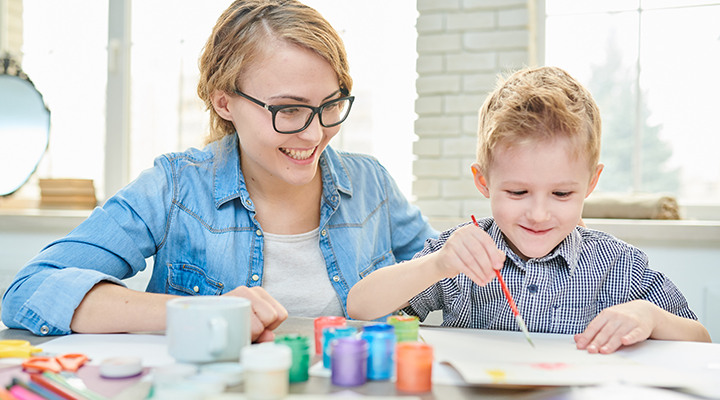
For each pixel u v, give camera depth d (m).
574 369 0.63
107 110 2.88
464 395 0.56
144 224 1.14
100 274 0.89
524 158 0.90
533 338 0.83
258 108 1.06
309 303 1.23
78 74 2.94
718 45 2.30
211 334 0.63
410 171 2.62
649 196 2.18
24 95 2.60
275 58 1.02
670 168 2.40
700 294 1.95
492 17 2.37
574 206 0.93
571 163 0.90
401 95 2.61
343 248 1.27
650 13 2.37
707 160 2.35
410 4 2.58
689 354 0.74
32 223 2.59
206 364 0.63
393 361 0.63
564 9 2.45
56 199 2.80
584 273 1.04
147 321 0.83
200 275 1.18
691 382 0.59
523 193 0.94
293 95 1.03
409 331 0.75
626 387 0.59
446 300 1.13
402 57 2.60
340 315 1.25
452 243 0.89
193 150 1.28
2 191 2.57
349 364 0.59
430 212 2.45
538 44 2.47
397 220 1.42
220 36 1.14
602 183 2.48
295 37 1.02
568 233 0.96
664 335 0.85
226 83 1.08
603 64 2.43
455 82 2.41
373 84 2.63
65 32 2.94
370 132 2.65
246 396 0.53
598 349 0.75
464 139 2.41
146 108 2.89
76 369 0.64
